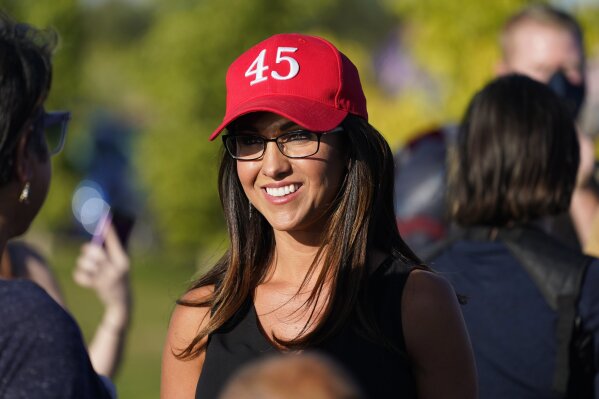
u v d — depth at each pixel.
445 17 17.81
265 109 4.21
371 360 4.11
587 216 7.08
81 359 3.63
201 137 39.47
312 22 44.56
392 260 4.32
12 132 3.89
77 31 42.91
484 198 5.52
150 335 24.19
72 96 43.56
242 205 4.58
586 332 5.16
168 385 4.50
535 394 5.16
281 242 4.47
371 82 25.91
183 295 4.55
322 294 4.29
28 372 3.52
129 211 5.98
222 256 4.64
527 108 5.55
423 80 19.97
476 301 5.31
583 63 8.03
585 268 5.22
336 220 4.36
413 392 4.20
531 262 5.29
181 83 39.47
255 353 4.23
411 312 4.17
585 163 7.05
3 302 3.63
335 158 4.35
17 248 6.12
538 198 5.47
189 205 39.53
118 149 49.84
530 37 7.97
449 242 5.58
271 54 4.38
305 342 4.16
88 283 5.89
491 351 5.22
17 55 3.91
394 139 19.66
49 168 4.13
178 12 40.31
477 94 5.73
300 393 2.31
